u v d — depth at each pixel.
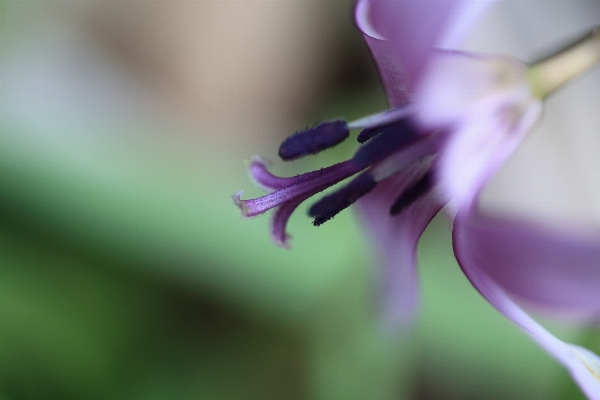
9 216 0.20
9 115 0.21
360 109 0.28
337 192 0.14
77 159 0.21
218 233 0.21
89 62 0.29
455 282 0.21
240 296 0.21
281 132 0.30
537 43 0.27
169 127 0.28
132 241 0.20
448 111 0.14
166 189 0.21
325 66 0.30
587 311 0.15
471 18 0.14
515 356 0.20
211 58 0.30
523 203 0.24
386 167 0.14
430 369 0.21
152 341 0.22
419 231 0.14
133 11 0.30
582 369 0.13
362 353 0.21
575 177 0.25
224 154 0.25
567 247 0.15
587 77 0.27
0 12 0.27
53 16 0.28
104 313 0.21
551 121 0.27
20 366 0.20
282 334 0.21
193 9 0.30
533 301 0.15
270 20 0.30
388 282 0.15
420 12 0.14
